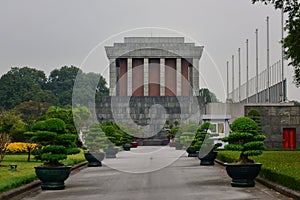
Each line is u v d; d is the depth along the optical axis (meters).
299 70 25.62
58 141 16.23
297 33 22.34
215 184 17.00
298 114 39.28
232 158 22.62
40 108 66.19
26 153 34.97
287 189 13.85
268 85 48.06
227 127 38.25
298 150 35.12
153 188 16.08
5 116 41.38
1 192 13.42
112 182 18.20
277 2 22.38
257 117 38.81
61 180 15.84
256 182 17.27
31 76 91.12
